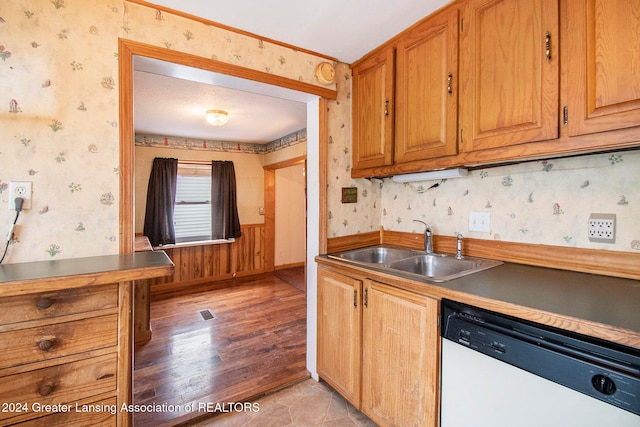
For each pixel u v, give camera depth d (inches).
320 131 77.8
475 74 53.3
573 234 53.3
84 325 42.8
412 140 65.3
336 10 58.7
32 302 39.5
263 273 204.8
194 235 184.7
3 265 43.0
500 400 39.5
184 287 172.4
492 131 50.9
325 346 74.2
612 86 37.8
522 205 59.9
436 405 47.5
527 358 35.9
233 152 194.7
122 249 52.2
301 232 227.6
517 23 47.3
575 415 33.0
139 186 164.2
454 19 56.4
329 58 78.7
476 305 40.8
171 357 92.5
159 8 55.7
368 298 60.6
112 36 51.4
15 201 44.5
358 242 85.4
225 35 62.9
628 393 28.6
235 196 191.6
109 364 44.7
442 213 74.9
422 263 72.9
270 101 112.8
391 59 69.8
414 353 50.7
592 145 40.0
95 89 50.1
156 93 104.3
